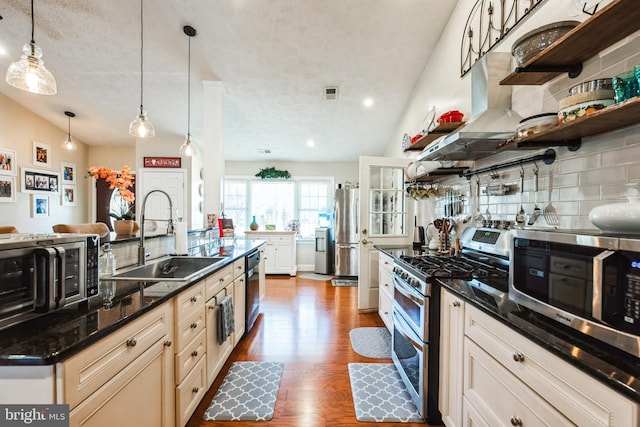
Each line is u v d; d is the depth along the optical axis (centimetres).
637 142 109
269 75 342
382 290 308
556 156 148
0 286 88
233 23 273
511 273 119
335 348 262
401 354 209
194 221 517
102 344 94
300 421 172
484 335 121
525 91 170
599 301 79
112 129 494
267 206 626
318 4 253
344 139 504
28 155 443
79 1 255
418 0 252
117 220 241
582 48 119
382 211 365
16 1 255
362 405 185
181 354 149
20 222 437
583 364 75
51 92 187
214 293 199
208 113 351
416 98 356
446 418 156
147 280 158
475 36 226
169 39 293
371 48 301
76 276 111
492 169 200
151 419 124
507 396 106
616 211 87
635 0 89
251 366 231
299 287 473
